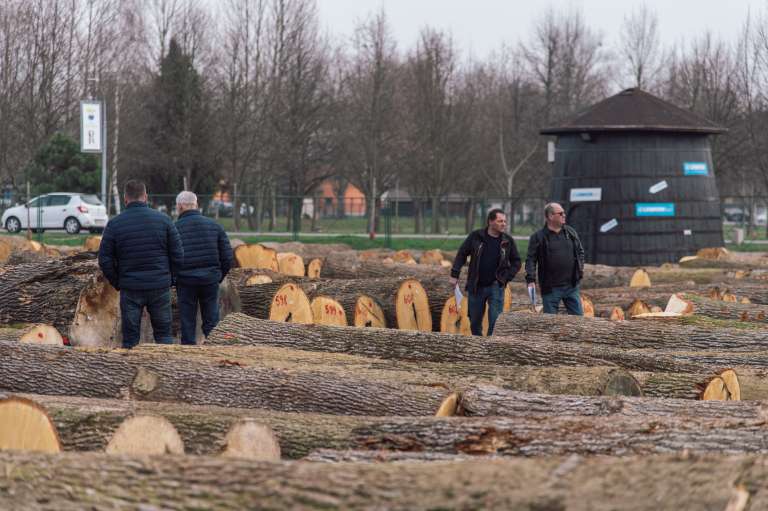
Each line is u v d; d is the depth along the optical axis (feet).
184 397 56.80
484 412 51.03
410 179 389.39
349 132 373.40
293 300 98.73
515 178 432.25
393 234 291.38
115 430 47.62
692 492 28.40
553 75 470.80
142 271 82.12
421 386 54.65
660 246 204.95
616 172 204.95
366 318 102.89
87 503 32.07
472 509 28.45
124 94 383.45
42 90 361.30
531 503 28.17
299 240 263.08
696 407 49.21
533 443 41.91
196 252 88.79
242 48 379.55
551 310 99.60
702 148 210.79
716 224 211.61
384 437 44.73
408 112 377.91
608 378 56.24
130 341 82.69
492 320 99.66
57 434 45.03
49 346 60.59
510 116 451.53
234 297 97.55
